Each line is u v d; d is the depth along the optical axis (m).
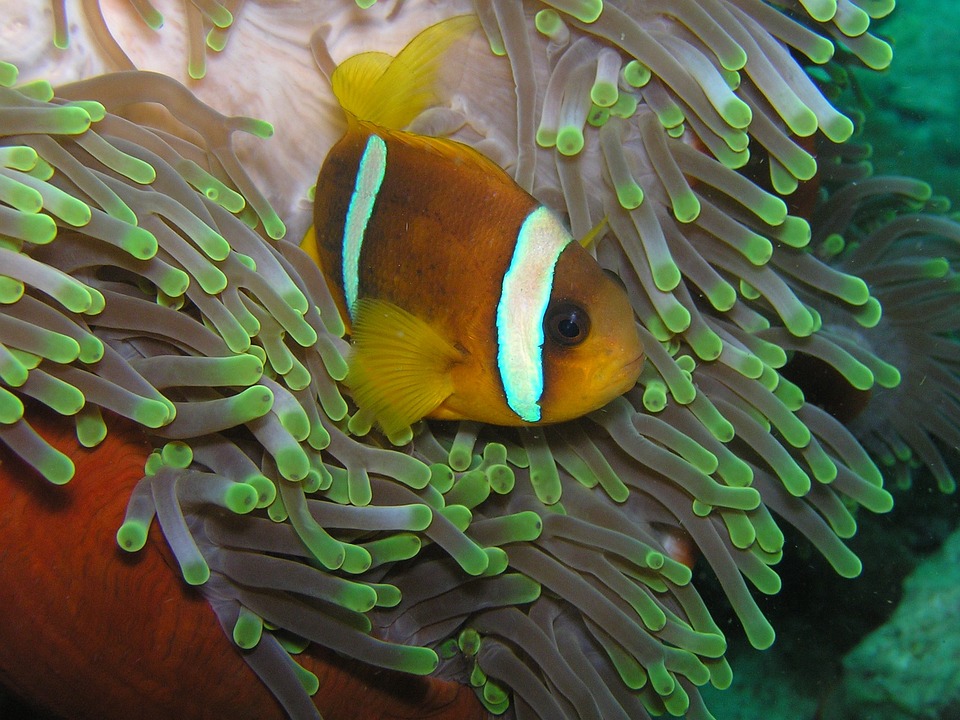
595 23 0.35
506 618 0.37
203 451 0.32
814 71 0.43
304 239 0.35
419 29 0.36
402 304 0.33
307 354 0.33
